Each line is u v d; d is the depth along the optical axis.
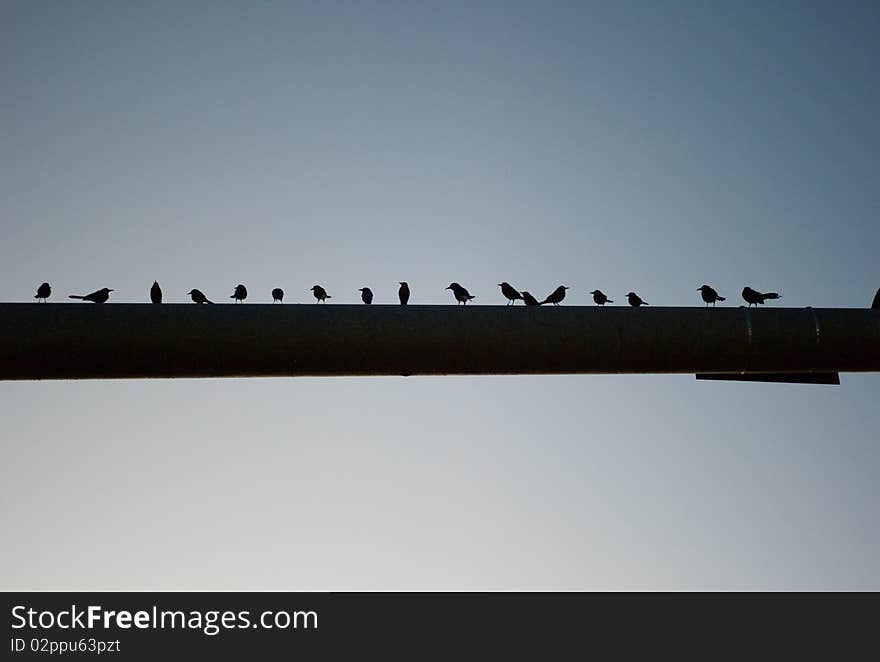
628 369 15.44
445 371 15.08
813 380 16.55
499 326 14.94
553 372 15.37
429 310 15.00
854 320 15.76
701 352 15.38
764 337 15.46
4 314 13.98
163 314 14.27
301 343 14.45
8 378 14.17
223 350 14.25
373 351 14.64
